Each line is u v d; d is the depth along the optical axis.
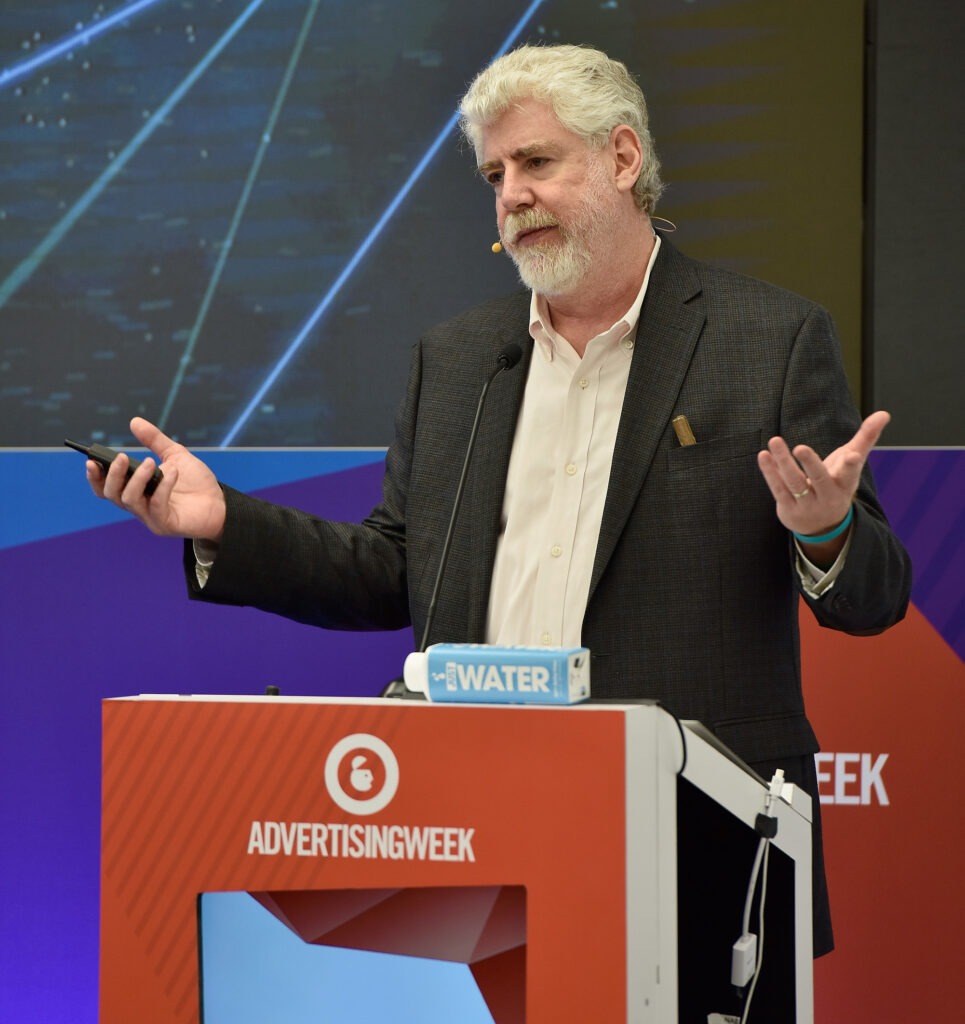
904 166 7.36
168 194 7.68
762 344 4.90
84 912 6.87
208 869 3.14
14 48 7.71
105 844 3.21
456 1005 3.03
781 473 3.73
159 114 7.68
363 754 3.04
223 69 7.67
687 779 3.00
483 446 5.21
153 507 4.43
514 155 5.04
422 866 2.98
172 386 7.68
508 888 2.97
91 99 7.69
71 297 7.71
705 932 3.31
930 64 7.33
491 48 7.56
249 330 7.66
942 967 6.48
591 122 5.00
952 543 6.56
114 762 3.22
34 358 7.72
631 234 5.20
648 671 4.63
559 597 4.88
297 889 3.09
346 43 7.63
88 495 6.96
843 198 7.40
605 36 7.49
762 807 3.26
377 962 3.08
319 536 5.14
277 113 7.65
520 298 5.57
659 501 4.75
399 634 6.95
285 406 7.67
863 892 6.53
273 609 5.03
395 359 7.63
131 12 7.67
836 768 6.56
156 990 3.16
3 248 7.72
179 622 6.95
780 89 7.41
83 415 7.71
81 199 7.69
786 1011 3.35
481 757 2.95
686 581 4.67
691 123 7.45
